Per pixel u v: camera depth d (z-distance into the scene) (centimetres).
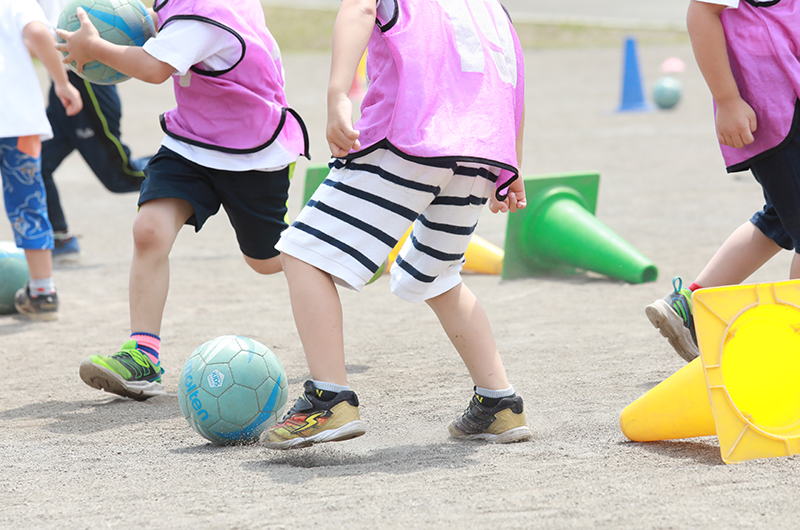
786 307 1113
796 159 1278
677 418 1125
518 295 2302
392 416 1358
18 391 1602
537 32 11419
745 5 1284
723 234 2875
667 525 874
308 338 1095
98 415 1434
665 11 12775
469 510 931
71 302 2395
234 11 1502
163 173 1520
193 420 1234
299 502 979
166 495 1030
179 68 1430
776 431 1105
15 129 2055
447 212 1107
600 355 1678
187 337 1975
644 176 4081
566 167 4353
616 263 2370
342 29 1058
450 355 1745
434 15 1088
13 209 2147
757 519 882
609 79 8094
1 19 2039
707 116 5994
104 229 3481
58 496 1050
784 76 1273
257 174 1533
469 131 1067
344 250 1073
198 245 3209
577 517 902
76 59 1455
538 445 1166
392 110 1066
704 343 1069
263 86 1527
